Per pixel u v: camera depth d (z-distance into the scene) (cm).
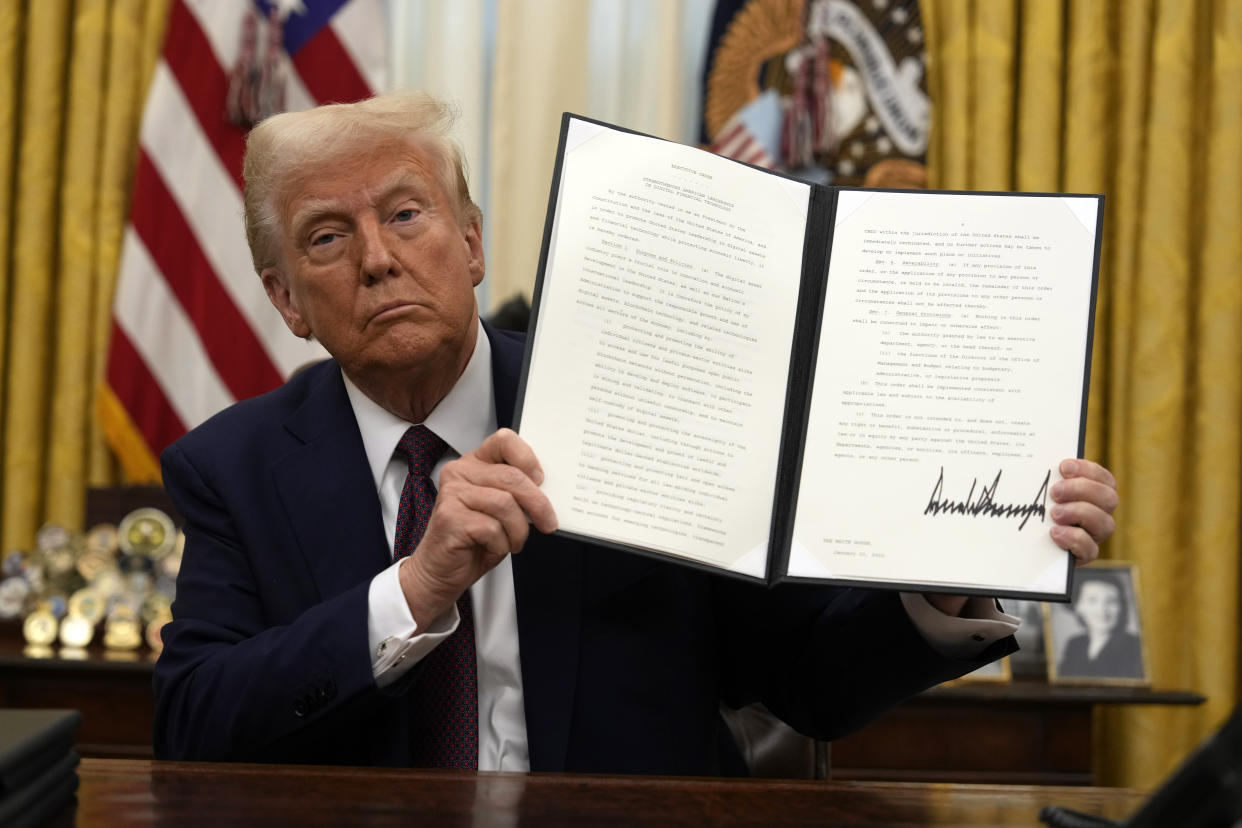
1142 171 319
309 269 121
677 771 121
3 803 67
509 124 330
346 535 125
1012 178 327
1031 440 103
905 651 117
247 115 323
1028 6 324
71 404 324
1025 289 106
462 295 124
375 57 332
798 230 111
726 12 332
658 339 105
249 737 111
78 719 79
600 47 340
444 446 129
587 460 103
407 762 115
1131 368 317
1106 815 81
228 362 324
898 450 104
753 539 104
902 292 108
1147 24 320
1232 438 311
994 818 79
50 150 329
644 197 108
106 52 333
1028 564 101
